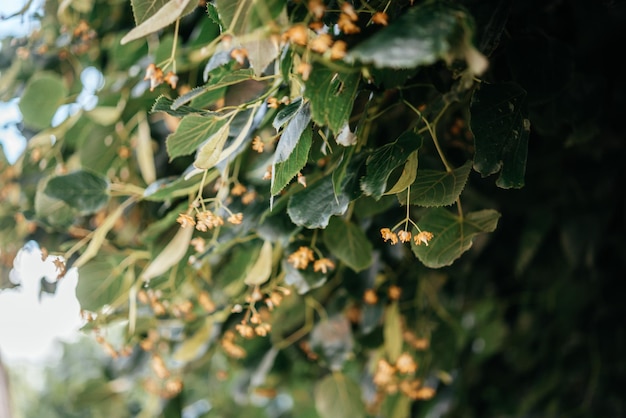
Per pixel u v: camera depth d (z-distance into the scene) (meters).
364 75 0.66
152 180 0.95
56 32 1.09
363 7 0.67
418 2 0.68
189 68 0.93
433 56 0.54
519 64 0.78
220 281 0.99
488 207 1.11
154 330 1.01
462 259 1.14
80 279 0.90
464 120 0.94
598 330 1.24
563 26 0.94
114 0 1.05
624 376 1.26
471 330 1.42
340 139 0.68
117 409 1.21
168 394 1.12
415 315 1.05
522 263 1.18
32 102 0.98
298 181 0.75
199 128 0.71
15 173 1.08
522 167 0.69
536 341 1.34
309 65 0.61
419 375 1.08
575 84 0.90
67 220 0.93
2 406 1.19
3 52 1.14
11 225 1.07
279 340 1.08
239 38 0.64
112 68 1.06
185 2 0.63
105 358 1.17
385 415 1.13
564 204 1.16
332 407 1.03
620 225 1.20
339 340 0.99
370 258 0.83
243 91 0.82
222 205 0.79
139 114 0.97
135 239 1.02
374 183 0.67
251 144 0.87
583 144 1.07
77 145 1.05
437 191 0.70
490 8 0.73
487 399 1.36
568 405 1.31
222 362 1.38
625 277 1.23
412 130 0.70
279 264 0.94
